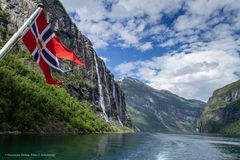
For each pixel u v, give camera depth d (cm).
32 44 1650
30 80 15662
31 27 1658
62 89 19488
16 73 15362
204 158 8906
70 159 5656
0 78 13012
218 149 12875
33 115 12094
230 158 9369
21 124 11162
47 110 13588
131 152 8381
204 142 18162
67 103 17025
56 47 1761
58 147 7175
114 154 7419
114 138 13850
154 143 13525
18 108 11944
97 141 10600
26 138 8750
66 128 13938
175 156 8756
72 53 1783
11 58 16775
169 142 15375
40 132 11831
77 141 9494
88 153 6844
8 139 7969
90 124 17075
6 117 11062
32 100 13162
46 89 16675
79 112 17250
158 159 7644
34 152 5903
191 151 10862
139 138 16775
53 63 1738
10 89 12619
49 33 1750
